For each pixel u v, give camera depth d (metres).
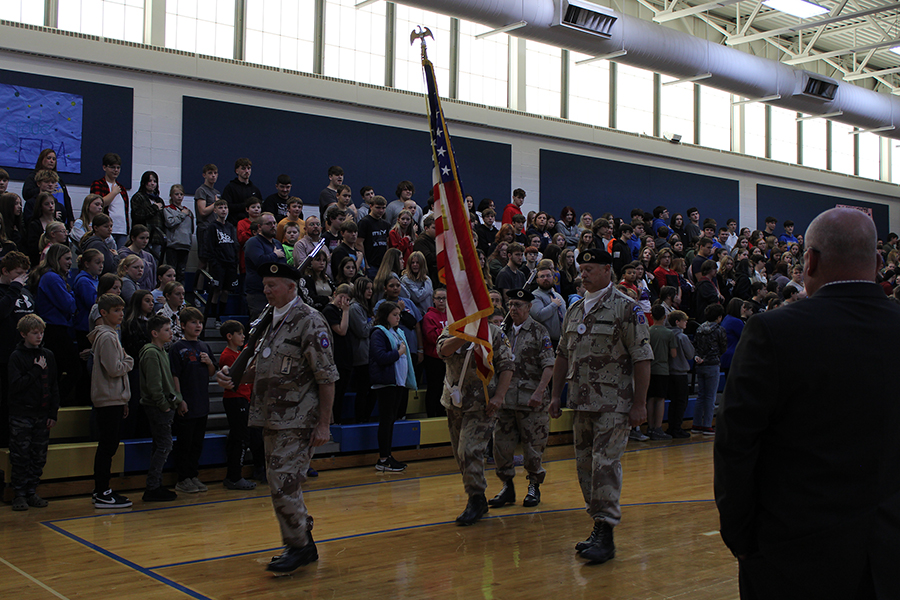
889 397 2.01
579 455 4.86
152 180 9.23
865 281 2.16
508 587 3.94
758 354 2.10
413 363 8.43
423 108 13.81
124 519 5.45
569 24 12.19
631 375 4.68
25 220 8.03
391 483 6.85
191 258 10.70
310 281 8.16
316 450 7.42
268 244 8.32
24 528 5.17
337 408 7.78
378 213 9.67
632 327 4.59
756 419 2.07
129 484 6.45
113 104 10.70
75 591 3.86
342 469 7.52
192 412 6.37
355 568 4.27
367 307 8.01
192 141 11.35
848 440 2.01
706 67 14.16
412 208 10.77
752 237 15.91
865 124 17.56
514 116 15.16
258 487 6.64
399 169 13.54
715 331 10.22
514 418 5.99
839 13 14.78
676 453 8.67
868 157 23.17
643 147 17.25
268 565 4.19
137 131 10.89
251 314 8.08
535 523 5.38
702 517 5.61
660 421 9.75
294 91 12.28
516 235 11.38
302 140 12.44
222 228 9.23
